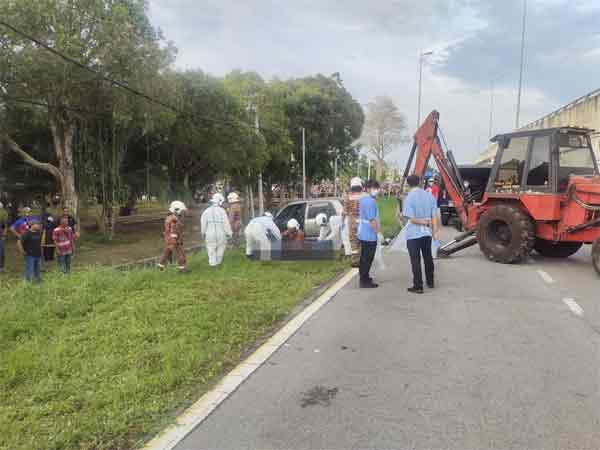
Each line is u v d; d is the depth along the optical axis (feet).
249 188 105.70
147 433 11.34
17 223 35.86
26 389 13.65
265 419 11.94
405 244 27.50
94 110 60.70
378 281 28.68
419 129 42.09
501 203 35.81
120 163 73.67
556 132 31.94
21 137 74.74
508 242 34.42
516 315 20.81
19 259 49.67
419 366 15.16
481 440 10.82
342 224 36.19
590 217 30.32
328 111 132.77
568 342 17.25
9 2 47.29
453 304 22.80
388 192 188.96
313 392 13.44
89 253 55.11
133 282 27.07
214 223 33.73
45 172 81.10
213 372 14.85
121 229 86.79
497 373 14.52
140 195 89.35
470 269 32.17
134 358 15.71
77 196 69.56
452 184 40.68
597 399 12.75
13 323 19.54
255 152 85.35
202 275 30.83
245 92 99.30
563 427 11.34
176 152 88.53
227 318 20.21
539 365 15.11
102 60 53.06
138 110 59.88
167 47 60.39
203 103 75.82
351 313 21.54
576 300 23.40
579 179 31.04
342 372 14.82
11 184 80.38
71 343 17.35
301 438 11.05
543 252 37.09
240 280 28.50
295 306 23.11
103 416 11.96
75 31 51.47
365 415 12.07
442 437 10.98
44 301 23.03
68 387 13.56
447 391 13.33
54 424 11.55
